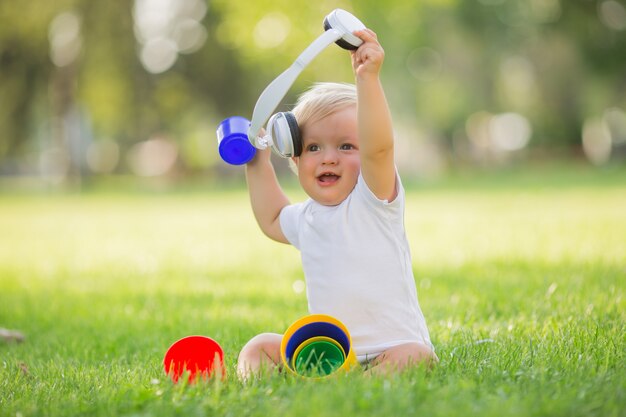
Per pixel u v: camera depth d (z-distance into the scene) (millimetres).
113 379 3783
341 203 3658
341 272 3584
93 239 13188
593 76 38344
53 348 5168
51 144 55250
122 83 31875
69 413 3166
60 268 9625
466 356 3926
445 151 47375
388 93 40375
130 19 30453
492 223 12570
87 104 32938
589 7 35781
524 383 3221
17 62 30625
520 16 37594
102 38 30297
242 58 30766
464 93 40719
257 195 4023
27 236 14086
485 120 49688
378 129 3432
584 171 33656
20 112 31453
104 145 49438
